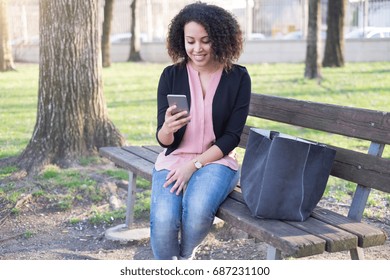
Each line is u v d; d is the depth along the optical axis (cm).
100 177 592
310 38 1455
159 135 356
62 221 512
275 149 321
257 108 440
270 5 2369
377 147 336
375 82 1383
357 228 310
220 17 358
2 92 1375
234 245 454
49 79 629
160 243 340
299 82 1410
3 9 1912
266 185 320
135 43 2384
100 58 654
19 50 2466
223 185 348
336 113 363
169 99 343
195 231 338
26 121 980
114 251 450
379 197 557
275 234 299
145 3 2502
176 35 372
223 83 364
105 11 2055
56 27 621
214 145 358
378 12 2258
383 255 427
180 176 349
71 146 632
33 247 461
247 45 2291
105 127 657
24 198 536
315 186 324
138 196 555
